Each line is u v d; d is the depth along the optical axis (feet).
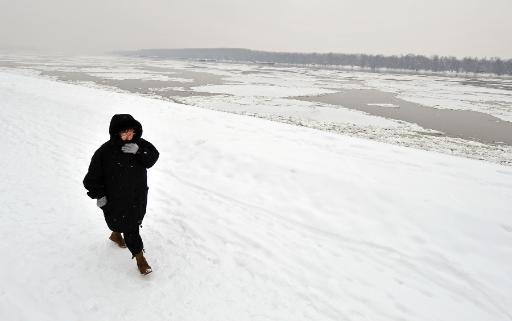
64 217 15.64
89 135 29.27
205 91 110.93
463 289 12.38
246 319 10.38
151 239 14.39
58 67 229.66
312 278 12.53
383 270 13.25
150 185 20.04
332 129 60.23
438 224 15.81
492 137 61.36
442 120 77.36
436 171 21.43
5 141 26.35
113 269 12.28
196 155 24.56
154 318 10.19
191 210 17.17
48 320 9.87
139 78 159.33
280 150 24.85
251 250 14.02
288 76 229.04
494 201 17.44
